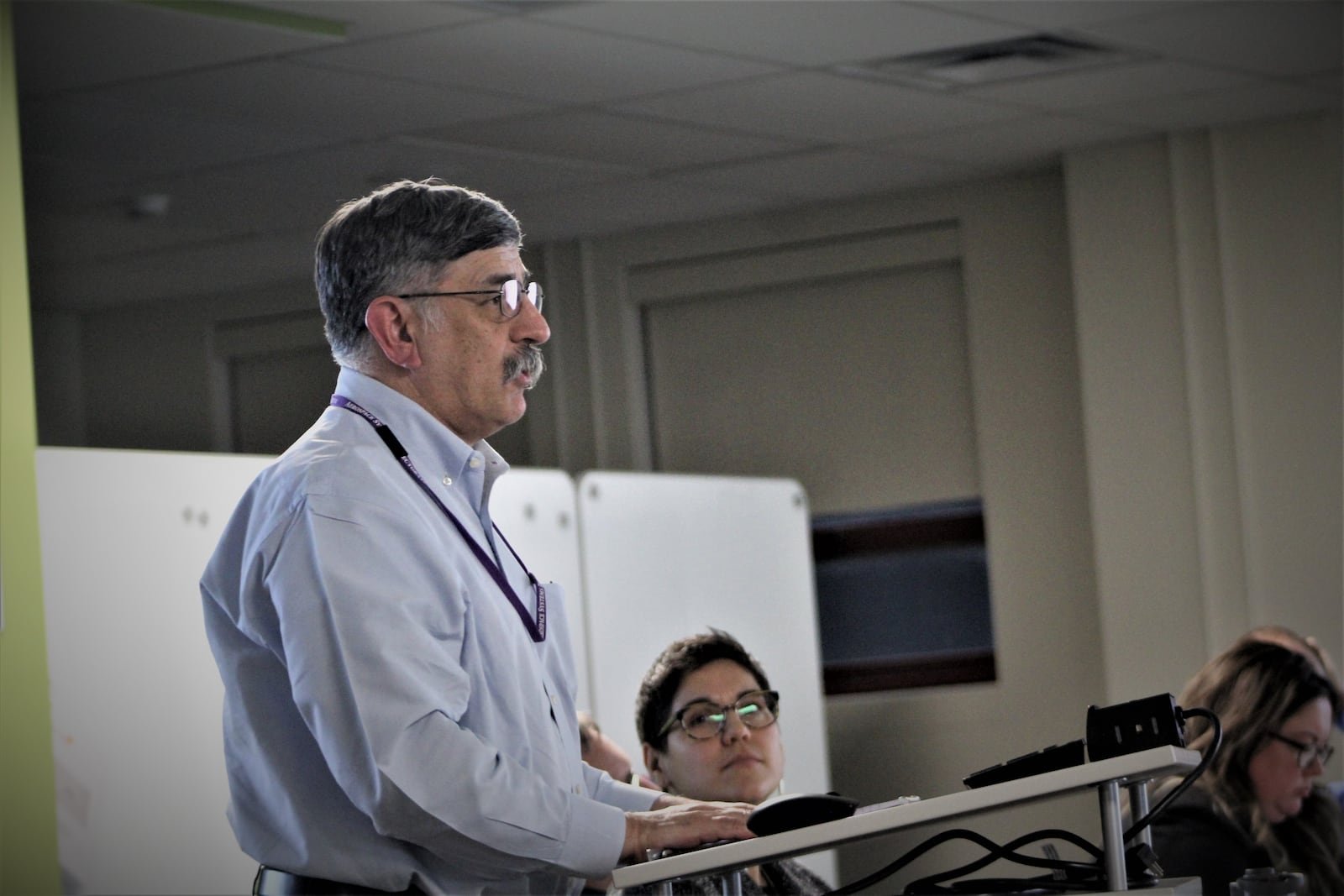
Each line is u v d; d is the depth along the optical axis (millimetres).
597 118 6633
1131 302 7543
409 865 2496
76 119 6184
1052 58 6230
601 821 2410
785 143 7176
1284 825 4871
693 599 6539
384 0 5184
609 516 6152
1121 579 7543
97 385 9383
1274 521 7277
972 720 8047
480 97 6254
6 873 4074
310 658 2402
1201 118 7227
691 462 8602
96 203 7344
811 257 8297
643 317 8695
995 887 2381
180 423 9211
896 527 8258
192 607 4621
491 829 2338
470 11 5324
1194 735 4863
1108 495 7574
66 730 4254
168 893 4441
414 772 2328
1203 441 7406
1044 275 7906
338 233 2740
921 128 7082
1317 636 7191
